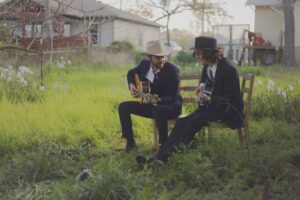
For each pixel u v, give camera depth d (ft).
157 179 17.81
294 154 20.38
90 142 24.27
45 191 16.92
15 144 22.74
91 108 29.60
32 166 18.89
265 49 91.50
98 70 57.93
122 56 71.10
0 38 23.99
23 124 25.38
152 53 22.08
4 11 22.34
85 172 18.25
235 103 20.95
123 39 107.55
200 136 22.98
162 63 22.33
